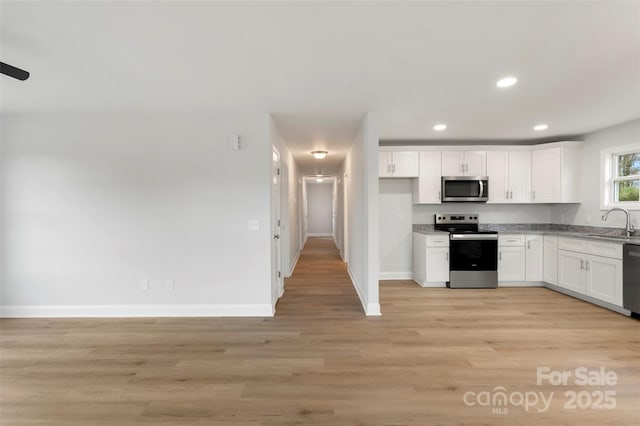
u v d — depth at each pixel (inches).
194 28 73.7
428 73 99.0
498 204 210.5
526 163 197.3
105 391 85.0
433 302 161.0
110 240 141.6
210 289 143.2
